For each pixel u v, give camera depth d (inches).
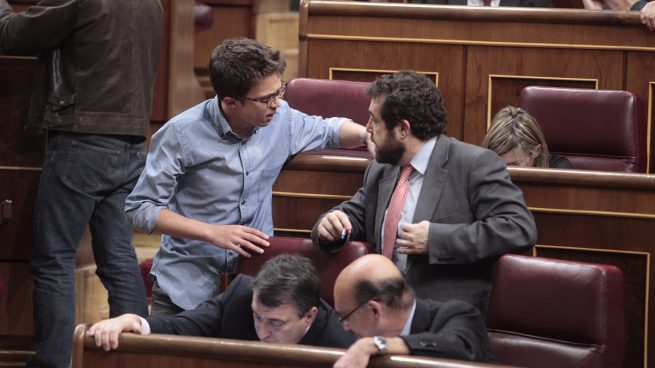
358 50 450.6
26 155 445.7
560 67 439.8
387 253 309.3
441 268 302.0
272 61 317.1
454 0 496.4
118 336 268.1
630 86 437.1
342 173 351.3
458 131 447.2
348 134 347.3
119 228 417.7
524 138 367.6
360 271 263.4
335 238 309.0
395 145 307.4
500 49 442.9
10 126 445.4
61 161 409.4
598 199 333.7
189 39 663.8
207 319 293.0
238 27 818.2
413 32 446.6
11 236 446.9
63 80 410.6
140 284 421.1
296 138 344.8
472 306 273.0
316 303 280.4
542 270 288.4
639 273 332.2
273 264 279.6
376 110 307.4
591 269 284.5
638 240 331.6
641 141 395.5
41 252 410.0
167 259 334.0
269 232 341.1
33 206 446.6
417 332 265.4
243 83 314.7
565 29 438.0
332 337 281.4
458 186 304.3
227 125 327.0
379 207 314.2
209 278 331.9
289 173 353.7
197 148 326.6
